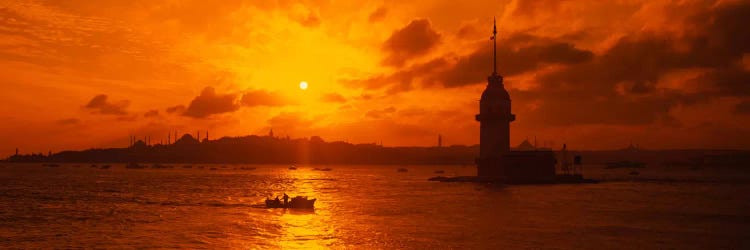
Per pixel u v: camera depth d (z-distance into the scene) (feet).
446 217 236.43
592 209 264.72
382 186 488.85
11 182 552.00
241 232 196.75
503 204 290.35
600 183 506.48
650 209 265.13
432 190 406.41
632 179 630.33
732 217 233.96
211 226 211.20
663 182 549.54
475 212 254.06
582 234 190.29
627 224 213.25
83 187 467.93
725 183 533.96
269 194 384.68
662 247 168.35
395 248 167.53
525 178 484.74
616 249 164.96
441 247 168.96
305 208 273.33
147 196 363.35
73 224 217.97
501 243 174.29
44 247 170.81
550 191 384.27
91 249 167.63
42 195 372.17
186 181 592.19
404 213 252.01
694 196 348.59
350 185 511.81
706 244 173.06
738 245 171.42
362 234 191.72
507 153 491.31
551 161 503.61
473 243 174.70
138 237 187.21
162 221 225.76
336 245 172.76
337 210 266.16
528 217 234.99
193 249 167.32
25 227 210.59
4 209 275.59
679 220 225.56
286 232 196.54
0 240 182.39
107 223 220.64
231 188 461.78
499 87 495.41
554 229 201.57
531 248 166.71
